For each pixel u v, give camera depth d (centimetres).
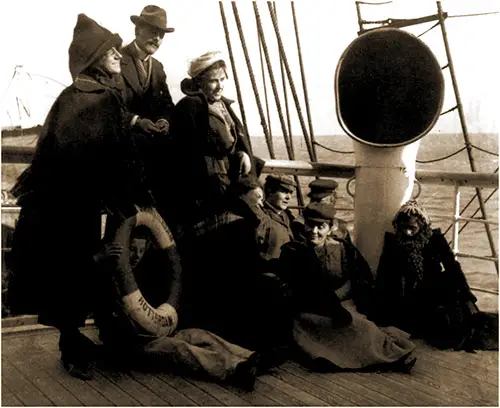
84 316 331
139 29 384
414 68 424
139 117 361
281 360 348
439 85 422
